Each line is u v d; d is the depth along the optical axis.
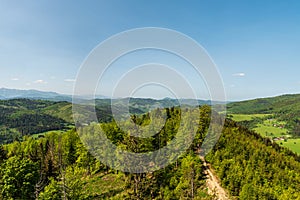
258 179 66.00
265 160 80.00
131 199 47.41
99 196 58.06
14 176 52.94
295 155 106.00
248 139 89.94
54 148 88.38
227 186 60.16
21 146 100.31
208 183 60.78
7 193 51.00
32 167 57.34
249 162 72.06
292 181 73.62
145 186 48.31
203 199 54.59
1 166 56.03
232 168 63.44
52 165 72.50
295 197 63.56
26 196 52.53
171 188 51.84
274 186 68.00
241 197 57.75
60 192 46.88
